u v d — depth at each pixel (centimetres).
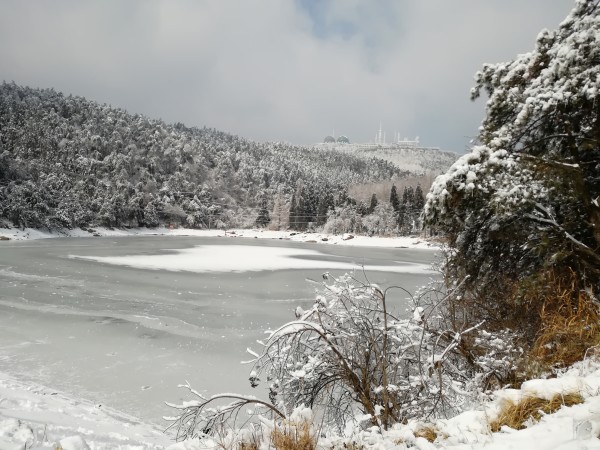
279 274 3300
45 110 15150
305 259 4769
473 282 729
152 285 2545
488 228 730
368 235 10450
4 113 13650
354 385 457
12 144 11856
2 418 402
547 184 628
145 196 12288
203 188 14888
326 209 12450
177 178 14600
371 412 437
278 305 2045
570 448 201
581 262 584
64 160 12219
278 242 9025
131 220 11144
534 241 675
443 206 653
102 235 9325
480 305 684
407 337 495
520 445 223
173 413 849
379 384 466
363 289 488
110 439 480
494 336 530
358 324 482
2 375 966
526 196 602
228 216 14388
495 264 743
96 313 1745
